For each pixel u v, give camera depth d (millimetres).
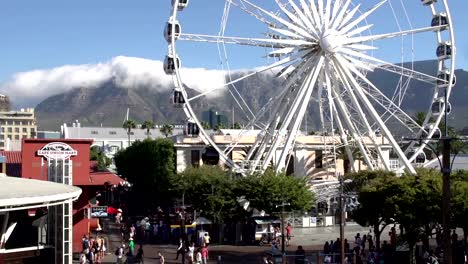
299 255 37031
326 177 76438
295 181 51188
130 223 58594
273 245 41656
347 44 55594
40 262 27531
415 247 37875
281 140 60375
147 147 76812
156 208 71688
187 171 51844
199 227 51344
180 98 52781
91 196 48656
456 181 39125
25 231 29328
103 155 145500
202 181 50094
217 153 53906
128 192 85188
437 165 66250
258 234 50312
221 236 50125
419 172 43250
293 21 55750
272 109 56250
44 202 23969
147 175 75125
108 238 51344
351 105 63688
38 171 45875
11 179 30516
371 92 65500
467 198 35312
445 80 58406
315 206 61375
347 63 55812
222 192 49688
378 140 72688
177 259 42062
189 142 75438
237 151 75000
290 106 56312
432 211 35031
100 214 51125
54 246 27734
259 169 54594
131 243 40344
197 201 49938
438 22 58812
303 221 60125
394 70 57656
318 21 55625
